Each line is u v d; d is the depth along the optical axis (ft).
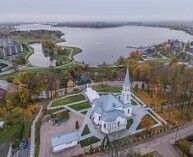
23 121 399.03
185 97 470.80
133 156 288.71
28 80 495.82
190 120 403.54
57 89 532.32
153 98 491.31
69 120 399.65
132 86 564.71
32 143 336.70
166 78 508.53
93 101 420.77
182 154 314.35
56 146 318.86
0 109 431.43
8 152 296.51
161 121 397.39
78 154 312.71
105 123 357.41
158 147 329.11
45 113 424.05
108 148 312.29
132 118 405.18
